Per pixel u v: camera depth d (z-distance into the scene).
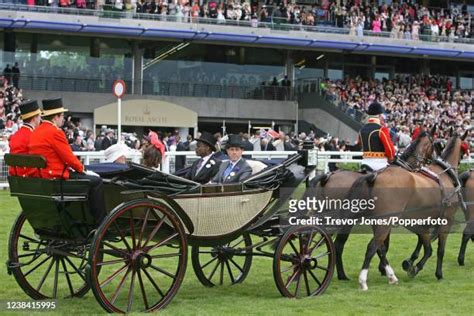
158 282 10.28
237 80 39.47
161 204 8.31
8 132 23.88
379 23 40.62
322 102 38.06
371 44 39.97
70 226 8.38
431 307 8.99
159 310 8.47
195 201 8.67
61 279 10.29
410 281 10.73
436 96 40.84
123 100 35.69
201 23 36.69
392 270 10.78
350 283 10.45
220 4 38.03
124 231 8.41
